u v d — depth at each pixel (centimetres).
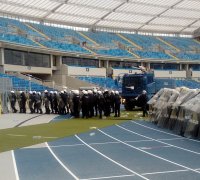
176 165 880
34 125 1797
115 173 805
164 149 1108
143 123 1848
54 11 4503
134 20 5347
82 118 2164
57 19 4925
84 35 5350
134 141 1270
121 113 2538
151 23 5569
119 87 3045
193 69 5700
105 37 5544
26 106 2853
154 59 5316
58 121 1992
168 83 2981
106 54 4941
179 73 5344
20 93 2609
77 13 4719
